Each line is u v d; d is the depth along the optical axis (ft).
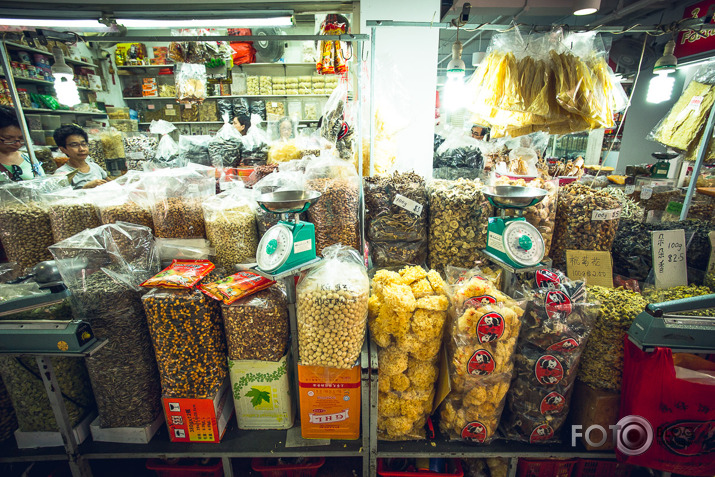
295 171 6.06
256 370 4.68
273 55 15.70
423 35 8.82
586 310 4.44
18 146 7.22
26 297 3.67
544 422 4.59
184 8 5.30
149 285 4.41
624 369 4.34
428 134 9.47
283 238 4.06
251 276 4.78
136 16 5.24
